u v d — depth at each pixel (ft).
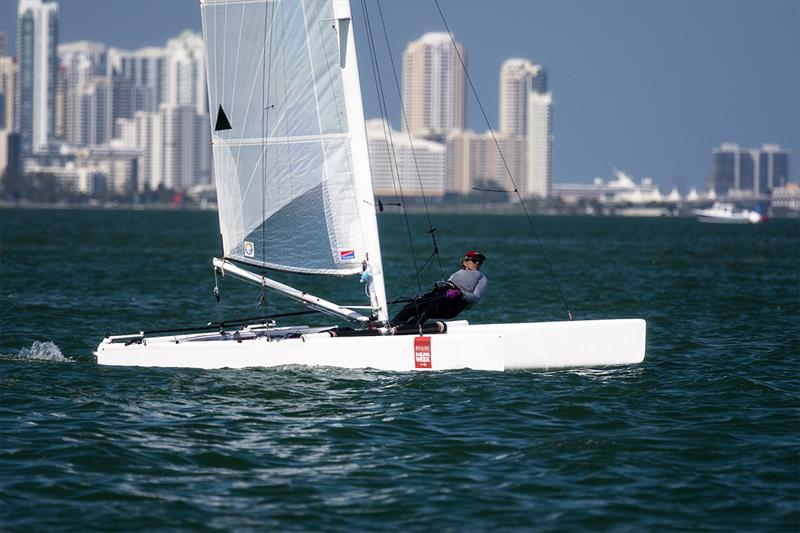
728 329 293.02
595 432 162.30
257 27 201.16
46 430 160.86
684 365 222.69
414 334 203.82
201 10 202.08
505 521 124.36
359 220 202.18
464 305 210.38
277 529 121.60
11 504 128.57
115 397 183.32
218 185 206.49
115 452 149.48
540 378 199.93
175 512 126.62
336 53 199.72
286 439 157.28
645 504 130.21
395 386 190.80
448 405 177.68
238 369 204.54
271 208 204.95
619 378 201.98
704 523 124.26
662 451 152.15
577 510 128.06
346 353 203.21
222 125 204.64
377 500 131.13
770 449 153.38
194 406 176.96
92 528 121.29
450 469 143.54
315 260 204.74
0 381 195.62
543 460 147.64
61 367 210.79
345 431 161.48
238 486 136.26
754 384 198.49
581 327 208.54
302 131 202.18
